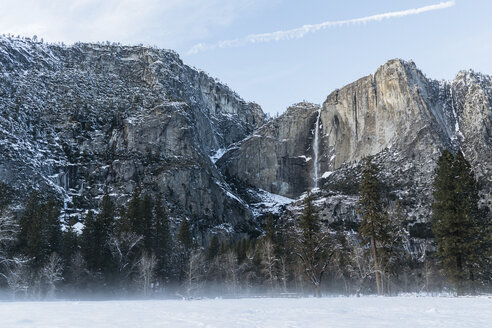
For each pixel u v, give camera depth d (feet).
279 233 352.90
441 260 203.51
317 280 252.83
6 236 258.78
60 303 109.70
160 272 335.88
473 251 190.29
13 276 249.96
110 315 66.64
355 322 57.67
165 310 79.82
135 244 315.37
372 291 303.68
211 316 66.39
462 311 77.77
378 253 234.17
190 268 323.98
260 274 354.54
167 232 356.79
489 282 213.46
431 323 56.49
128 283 304.30
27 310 75.51
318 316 66.85
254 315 68.49
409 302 116.16
